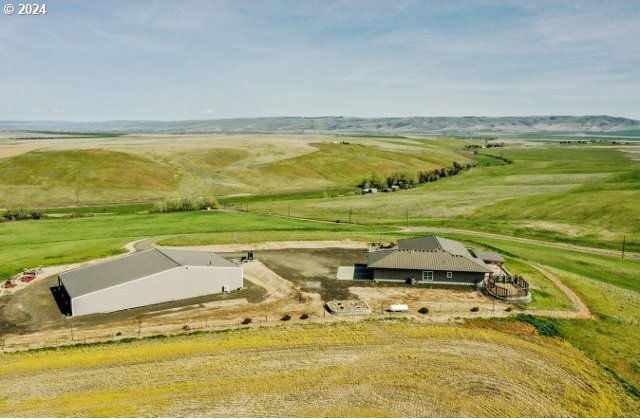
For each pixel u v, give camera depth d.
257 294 63.41
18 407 38.06
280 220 119.00
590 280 72.00
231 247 87.44
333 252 84.00
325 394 40.28
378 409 38.41
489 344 49.72
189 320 54.94
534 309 59.00
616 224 105.94
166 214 128.38
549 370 45.22
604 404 40.47
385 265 68.12
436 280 67.81
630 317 58.47
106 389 40.62
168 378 42.34
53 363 44.62
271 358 45.97
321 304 59.97
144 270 60.91
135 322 54.41
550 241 101.56
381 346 48.69
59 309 57.97
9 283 65.12
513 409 39.16
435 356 46.97
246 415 37.44
